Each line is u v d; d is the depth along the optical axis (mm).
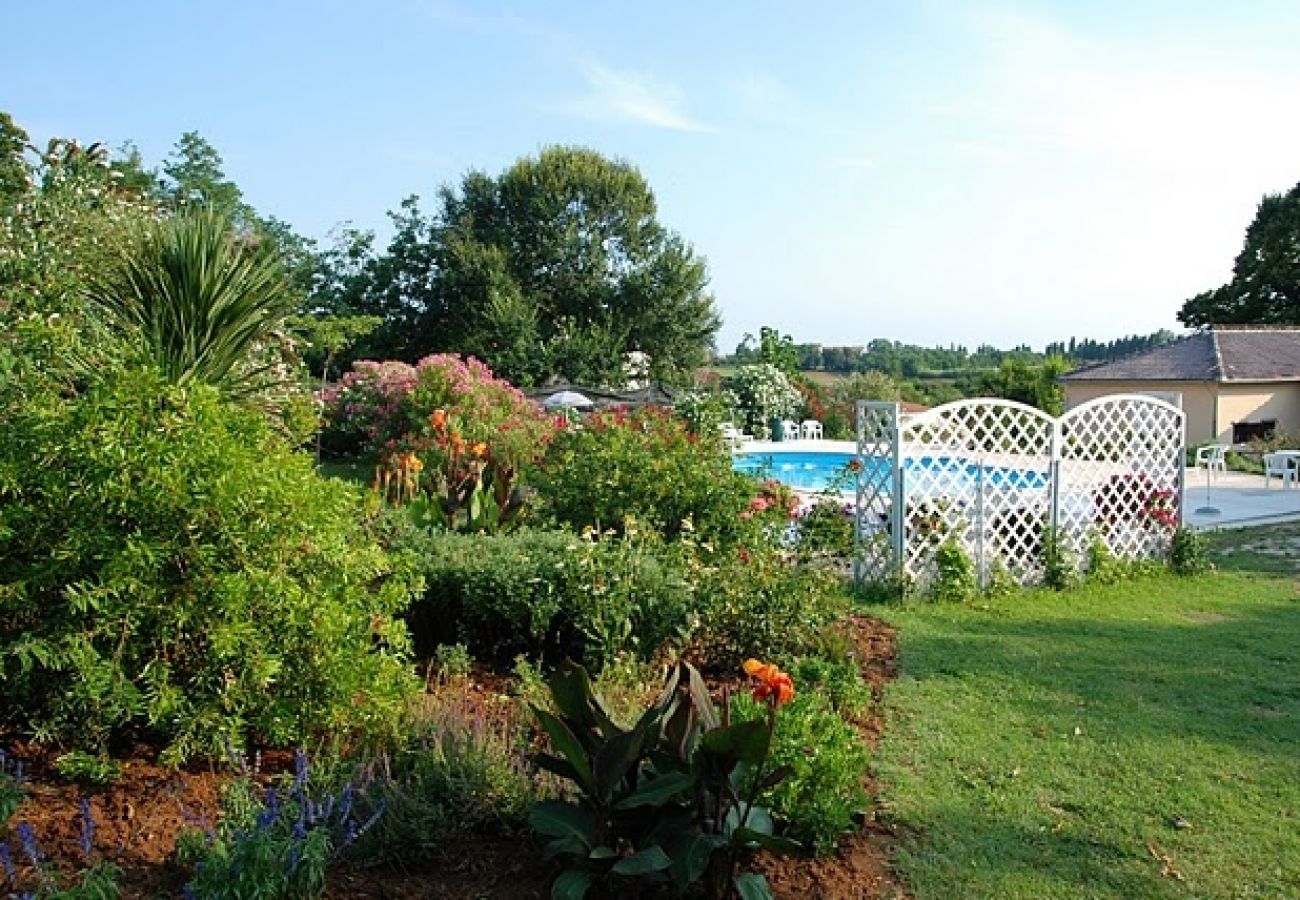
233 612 3693
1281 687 5805
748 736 2934
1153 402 9734
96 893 2693
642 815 3168
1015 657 6480
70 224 7203
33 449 3705
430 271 34469
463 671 5395
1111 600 8461
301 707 3955
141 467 3658
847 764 3885
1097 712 5336
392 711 4066
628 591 5656
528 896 3158
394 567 4590
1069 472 9227
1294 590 8914
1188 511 14852
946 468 8695
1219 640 6996
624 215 36688
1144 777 4438
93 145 8555
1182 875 3566
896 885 3455
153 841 3275
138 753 3967
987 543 8836
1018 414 9000
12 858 3051
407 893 3125
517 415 14984
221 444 3848
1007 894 3408
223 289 6770
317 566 4129
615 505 8164
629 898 3086
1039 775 4449
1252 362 27484
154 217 8312
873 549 8680
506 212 36406
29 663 3404
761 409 27781
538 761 3213
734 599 5805
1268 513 14578
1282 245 40094
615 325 35688
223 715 3805
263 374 7457
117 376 3824
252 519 3873
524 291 35656
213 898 2719
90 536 3625
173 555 3740
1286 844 3820
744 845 3109
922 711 5320
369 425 16453
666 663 5691
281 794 3314
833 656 5973
